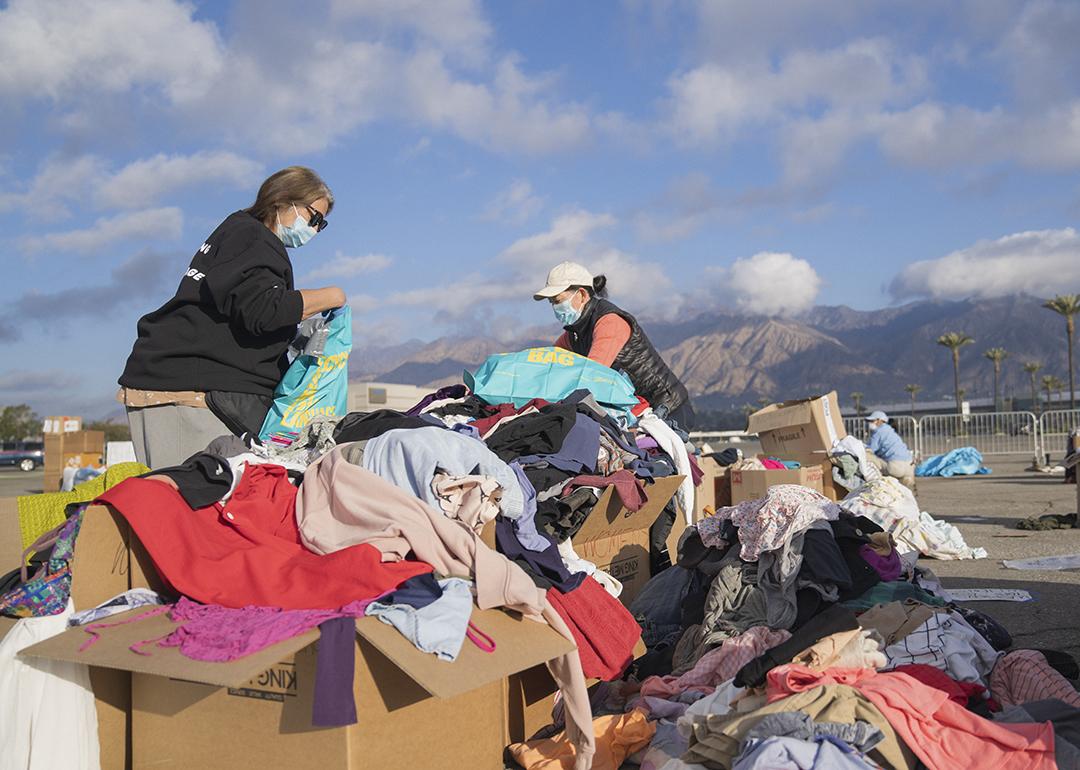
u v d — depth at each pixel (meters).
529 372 5.10
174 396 3.91
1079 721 3.09
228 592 3.02
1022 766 2.79
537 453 4.16
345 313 4.29
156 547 3.04
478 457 3.47
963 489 16.36
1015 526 9.79
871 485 8.22
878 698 3.02
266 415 4.23
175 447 3.91
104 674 3.05
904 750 2.90
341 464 3.40
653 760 3.14
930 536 7.80
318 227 4.23
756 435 10.49
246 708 2.84
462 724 3.08
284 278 4.07
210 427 3.99
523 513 3.58
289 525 3.40
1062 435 24.95
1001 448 25.11
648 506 4.75
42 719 2.88
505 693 3.37
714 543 4.21
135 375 3.90
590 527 4.29
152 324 3.92
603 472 4.34
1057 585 6.16
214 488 3.29
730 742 2.94
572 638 3.27
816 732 2.84
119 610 3.04
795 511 3.95
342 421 4.14
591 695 3.82
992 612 5.41
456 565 3.19
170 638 2.74
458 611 2.90
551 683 3.65
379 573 2.96
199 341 3.93
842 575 3.79
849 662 3.40
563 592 3.61
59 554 3.08
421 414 4.49
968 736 2.93
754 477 7.20
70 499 3.78
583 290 6.07
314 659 2.69
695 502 5.98
